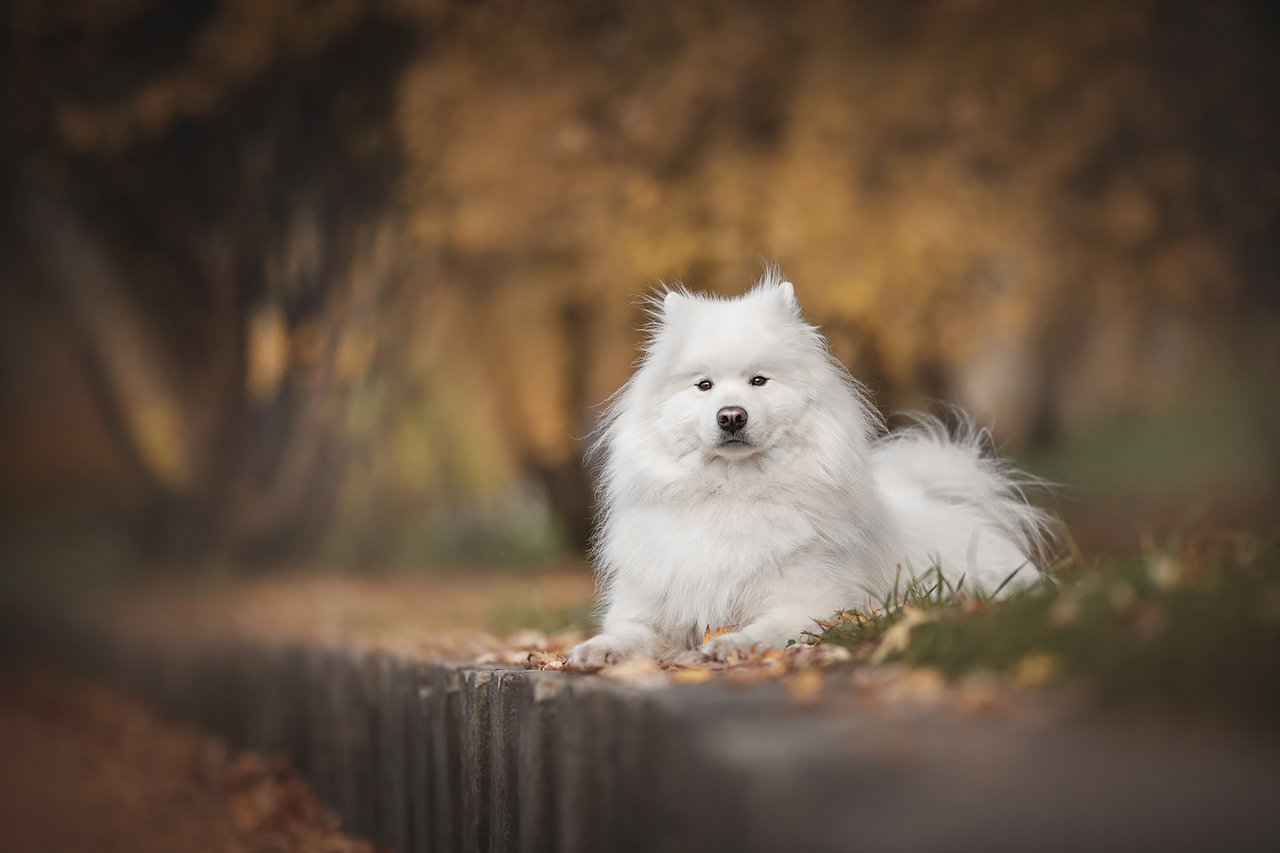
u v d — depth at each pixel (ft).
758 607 17.43
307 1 50.70
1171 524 45.57
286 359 59.06
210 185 58.49
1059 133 51.03
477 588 45.39
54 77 55.83
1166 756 8.50
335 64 53.57
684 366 18.10
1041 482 24.52
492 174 48.52
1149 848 7.66
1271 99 56.29
